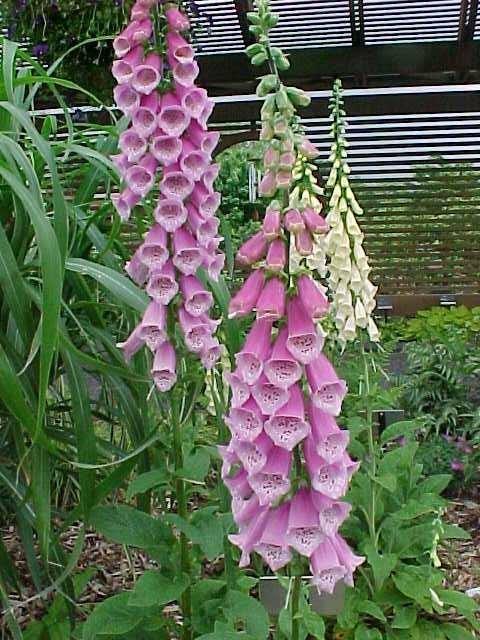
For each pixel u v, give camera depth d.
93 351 2.67
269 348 1.69
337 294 3.61
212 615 2.47
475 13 8.27
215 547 2.24
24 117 2.28
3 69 2.46
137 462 2.69
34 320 2.47
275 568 1.73
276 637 2.56
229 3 8.20
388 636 3.36
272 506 1.77
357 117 9.80
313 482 1.69
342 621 3.25
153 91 2.23
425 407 5.89
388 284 10.30
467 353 6.34
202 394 3.32
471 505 5.12
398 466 3.92
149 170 2.23
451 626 3.39
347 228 3.57
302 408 1.67
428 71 9.07
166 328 2.36
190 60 2.19
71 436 2.80
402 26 8.94
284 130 1.65
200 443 3.18
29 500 2.68
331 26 9.01
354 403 4.25
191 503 4.14
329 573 1.75
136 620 2.39
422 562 3.64
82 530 2.37
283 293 1.66
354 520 3.73
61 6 5.57
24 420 2.04
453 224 9.98
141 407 2.77
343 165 3.57
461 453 5.34
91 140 3.19
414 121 9.73
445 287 10.20
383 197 10.03
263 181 1.68
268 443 1.70
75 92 6.05
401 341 7.76
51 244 1.97
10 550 3.69
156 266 2.24
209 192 2.27
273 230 1.65
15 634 2.36
